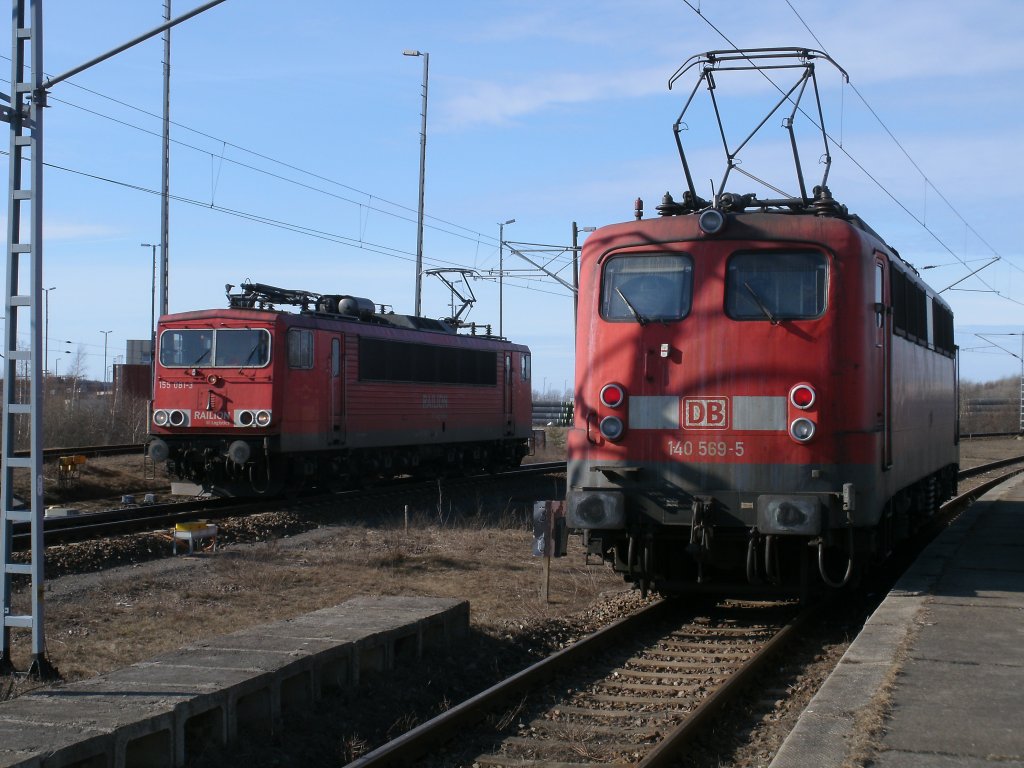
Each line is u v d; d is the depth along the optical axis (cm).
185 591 1159
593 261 1059
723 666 877
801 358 981
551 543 1148
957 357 1930
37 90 823
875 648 797
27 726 583
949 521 1983
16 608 1045
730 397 995
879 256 1062
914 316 1296
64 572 1305
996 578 1105
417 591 1197
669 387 1012
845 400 977
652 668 880
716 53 1119
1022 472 3369
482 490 2531
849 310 987
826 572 1070
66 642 930
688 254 1023
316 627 852
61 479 2338
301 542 1583
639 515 1014
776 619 1091
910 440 1247
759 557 1030
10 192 821
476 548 1520
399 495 2295
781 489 974
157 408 2095
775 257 1005
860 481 977
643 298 1034
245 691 677
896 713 625
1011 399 9419
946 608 944
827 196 1084
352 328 2273
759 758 653
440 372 2642
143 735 595
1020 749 560
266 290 2219
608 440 1027
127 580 1212
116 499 2312
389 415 2406
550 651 971
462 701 830
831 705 652
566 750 668
